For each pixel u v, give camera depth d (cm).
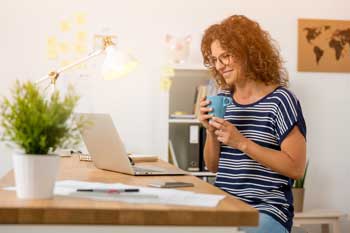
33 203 126
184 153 408
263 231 194
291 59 427
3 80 390
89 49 400
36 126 128
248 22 229
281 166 205
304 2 427
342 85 433
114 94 404
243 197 212
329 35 430
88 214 121
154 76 403
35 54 394
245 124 221
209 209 126
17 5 392
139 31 406
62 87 394
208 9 414
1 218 119
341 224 435
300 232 266
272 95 220
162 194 145
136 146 406
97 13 401
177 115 396
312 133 430
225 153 225
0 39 390
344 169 435
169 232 127
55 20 396
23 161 131
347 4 433
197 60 414
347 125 434
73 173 204
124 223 122
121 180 183
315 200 432
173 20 411
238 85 228
